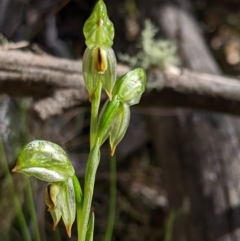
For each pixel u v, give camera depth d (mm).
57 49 602
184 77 405
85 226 254
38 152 250
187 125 463
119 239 503
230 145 437
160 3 624
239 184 400
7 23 482
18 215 389
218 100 413
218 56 756
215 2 771
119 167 577
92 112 256
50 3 519
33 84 370
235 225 376
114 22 693
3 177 414
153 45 444
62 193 253
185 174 428
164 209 529
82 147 570
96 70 250
